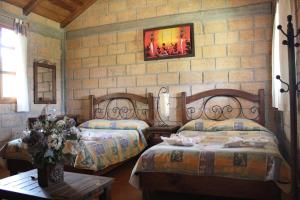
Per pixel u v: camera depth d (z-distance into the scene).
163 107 4.71
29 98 5.00
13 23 4.68
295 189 1.93
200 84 4.71
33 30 5.13
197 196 2.93
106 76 5.42
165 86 4.95
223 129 4.01
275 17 3.79
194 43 4.74
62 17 5.61
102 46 5.45
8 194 1.99
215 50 4.62
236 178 2.44
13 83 4.70
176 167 2.63
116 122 4.76
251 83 4.42
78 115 5.55
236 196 2.46
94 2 5.50
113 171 4.01
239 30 4.48
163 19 4.96
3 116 4.50
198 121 4.26
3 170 4.13
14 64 4.69
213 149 2.71
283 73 2.97
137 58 5.16
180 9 4.85
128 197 2.98
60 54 5.75
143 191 2.80
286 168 2.35
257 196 2.41
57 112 5.61
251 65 4.42
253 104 4.39
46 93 5.36
